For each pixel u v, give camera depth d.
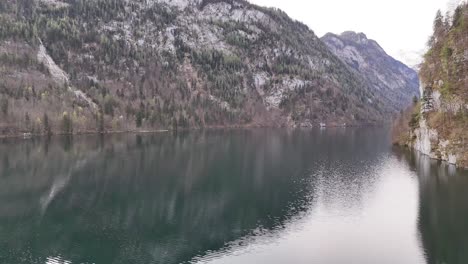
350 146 178.88
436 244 59.31
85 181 102.62
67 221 71.88
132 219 72.88
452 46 136.00
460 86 124.06
